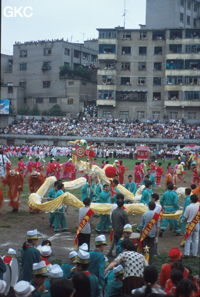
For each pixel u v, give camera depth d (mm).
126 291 7230
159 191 26906
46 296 6309
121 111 73000
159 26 78812
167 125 65562
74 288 5512
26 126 67688
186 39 69312
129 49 72312
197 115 70000
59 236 14516
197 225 11922
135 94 72500
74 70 77938
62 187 15422
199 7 83438
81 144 18734
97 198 17250
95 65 87250
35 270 6727
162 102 71562
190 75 69438
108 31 71500
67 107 77188
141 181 27250
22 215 17922
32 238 8500
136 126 65438
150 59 71750
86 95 78750
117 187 17281
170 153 57094
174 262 7176
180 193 17969
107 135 63938
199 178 29109
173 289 6324
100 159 53062
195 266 11172
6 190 24703
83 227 11516
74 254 7656
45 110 78500
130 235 9719
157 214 10602
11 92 77875
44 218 17406
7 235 14453
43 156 53281
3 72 85500
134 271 7496
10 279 7379
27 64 80500
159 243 13641
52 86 78375
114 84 72188
